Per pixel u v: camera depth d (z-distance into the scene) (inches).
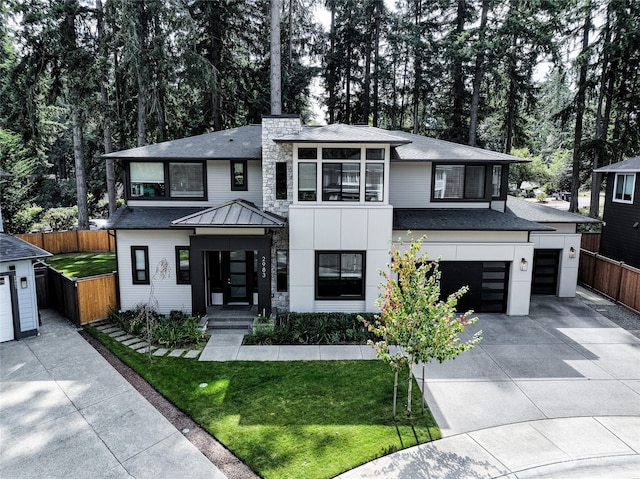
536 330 565.3
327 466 298.2
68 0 858.1
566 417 363.3
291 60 1229.7
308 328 539.8
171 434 337.7
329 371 446.9
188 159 627.2
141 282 610.5
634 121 1059.9
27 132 942.4
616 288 685.3
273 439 329.1
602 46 1002.1
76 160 1044.5
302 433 336.8
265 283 577.0
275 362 469.1
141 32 842.2
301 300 604.1
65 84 940.0
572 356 485.7
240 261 626.8
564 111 1090.7
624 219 792.3
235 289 633.6
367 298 602.9
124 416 362.9
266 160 609.3
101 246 1029.8
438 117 1342.3
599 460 307.1
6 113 1011.3
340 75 1360.7
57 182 1642.5
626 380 430.0
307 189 583.8
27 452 315.0
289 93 1175.0
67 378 430.3
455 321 343.3
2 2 877.2
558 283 715.4
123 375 438.3
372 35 1306.6
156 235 601.6
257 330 527.8
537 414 367.2
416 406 378.6
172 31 855.1
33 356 481.1
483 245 612.1
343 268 599.8
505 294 634.2
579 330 565.9
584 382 425.1
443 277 625.9
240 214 577.6
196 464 301.6
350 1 1253.1
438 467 297.4
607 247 842.2
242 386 414.3
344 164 578.6
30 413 366.3
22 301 527.8
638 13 952.9
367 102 1273.4
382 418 359.3
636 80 1021.8
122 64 822.5
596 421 357.4
